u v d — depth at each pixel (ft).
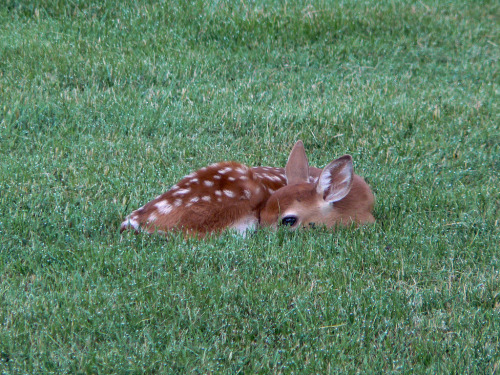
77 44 53.31
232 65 54.54
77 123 43.19
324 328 25.39
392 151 42.98
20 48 51.44
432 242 31.89
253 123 45.80
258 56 56.49
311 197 32.50
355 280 28.35
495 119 48.39
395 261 29.78
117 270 28.35
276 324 25.41
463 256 31.22
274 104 48.75
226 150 42.24
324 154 43.37
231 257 29.37
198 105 47.32
